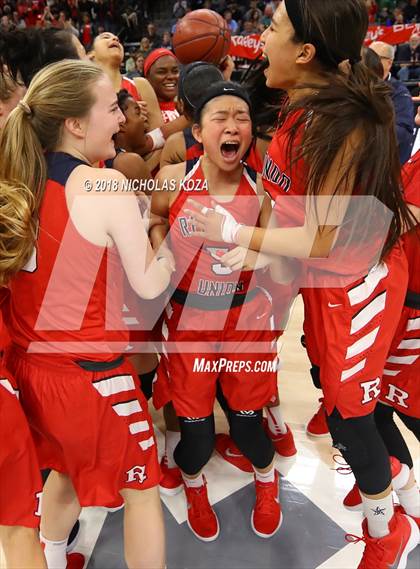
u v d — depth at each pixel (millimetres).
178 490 1661
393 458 1377
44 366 1066
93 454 1111
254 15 8500
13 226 940
